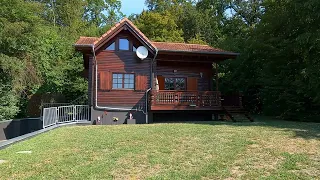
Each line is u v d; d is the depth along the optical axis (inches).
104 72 724.0
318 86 644.7
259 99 1009.5
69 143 384.5
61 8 1659.7
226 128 493.0
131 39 747.4
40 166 272.8
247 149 330.6
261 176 240.7
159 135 428.1
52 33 1190.3
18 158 304.2
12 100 807.1
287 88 745.0
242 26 1449.3
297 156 295.4
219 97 742.5
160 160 287.6
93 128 546.6
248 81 991.0
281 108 807.1
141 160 289.6
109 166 269.0
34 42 808.9
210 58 797.9
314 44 639.8
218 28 1692.9
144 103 738.2
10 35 724.7
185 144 360.5
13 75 753.0
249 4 1466.5
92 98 709.3
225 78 1068.5
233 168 263.1
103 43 711.7
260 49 865.5
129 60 743.7
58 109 629.3
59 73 1016.2
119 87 733.3
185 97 726.5
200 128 495.5
